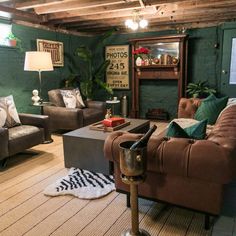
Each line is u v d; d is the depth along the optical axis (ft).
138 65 18.15
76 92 16.15
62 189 7.98
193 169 5.23
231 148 4.98
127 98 20.01
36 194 7.83
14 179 8.93
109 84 20.61
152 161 5.69
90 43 20.68
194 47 17.53
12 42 13.46
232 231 5.95
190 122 10.44
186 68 17.26
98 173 9.18
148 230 6.01
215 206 5.49
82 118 13.94
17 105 14.64
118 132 6.70
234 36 15.93
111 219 6.51
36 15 14.33
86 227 6.20
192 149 5.27
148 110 19.15
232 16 15.17
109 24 17.13
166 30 18.04
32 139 10.89
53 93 15.07
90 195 7.59
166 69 17.46
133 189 5.53
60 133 15.21
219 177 5.06
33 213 6.82
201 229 6.03
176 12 13.82
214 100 11.23
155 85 19.02
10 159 10.92
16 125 11.33
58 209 6.99
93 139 9.09
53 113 14.28
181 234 5.86
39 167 10.01
